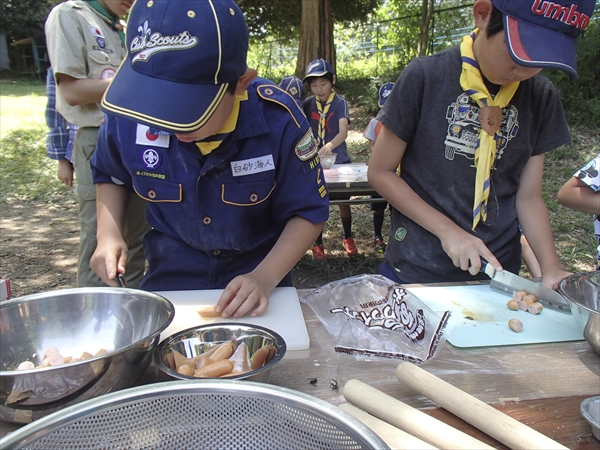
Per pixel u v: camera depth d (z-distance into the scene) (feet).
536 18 4.16
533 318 4.21
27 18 71.56
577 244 14.48
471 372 3.31
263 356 3.12
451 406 2.76
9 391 2.48
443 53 5.49
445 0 38.34
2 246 15.43
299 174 4.74
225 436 2.31
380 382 3.17
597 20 26.66
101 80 7.18
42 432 2.01
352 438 1.96
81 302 3.72
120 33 7.95
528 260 6.53
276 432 2.25
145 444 2.26
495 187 5.50
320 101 15.58
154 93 3.37
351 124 32.86
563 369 3.36
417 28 39.19
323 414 2.10
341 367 3.36
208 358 3.14
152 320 3.52
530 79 5.39
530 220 5.55
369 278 4.35
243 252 5.11
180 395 2.31
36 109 38.04
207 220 4.75
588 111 25.03
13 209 19.16
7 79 67.72
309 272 13.43
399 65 40.01
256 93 4.65
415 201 5.37
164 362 3.02
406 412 2.63
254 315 4.06
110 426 2.19
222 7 3.50
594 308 4.28
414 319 3.78
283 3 45.47
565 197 6.08
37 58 74.79
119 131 4.71
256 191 4.68
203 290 4.69
